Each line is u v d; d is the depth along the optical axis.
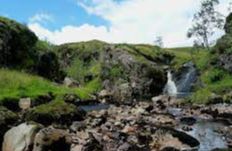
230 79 84.31
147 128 29.28
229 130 30.88
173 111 45.56
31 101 40.59
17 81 47.16
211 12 139.00
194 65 102.88
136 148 23.34
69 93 54.97
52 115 31.11
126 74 105.12
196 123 35.16
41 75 72.25
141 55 116.31
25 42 70.62
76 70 130.75
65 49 147.62
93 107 52.81
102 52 124.38
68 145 20.30
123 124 30.94
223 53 91.25
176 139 26.08
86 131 27.45
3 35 64.62
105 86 109.81
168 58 132.00
